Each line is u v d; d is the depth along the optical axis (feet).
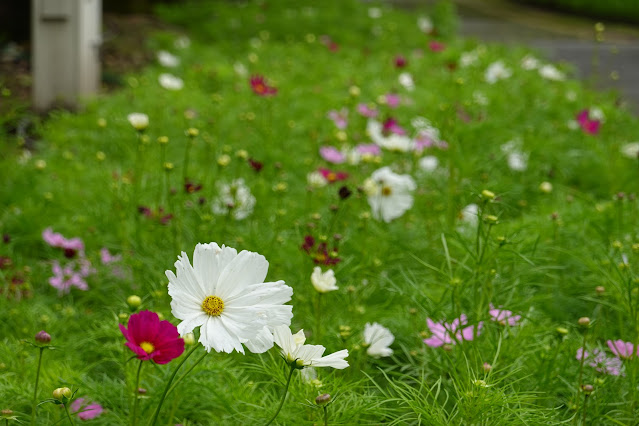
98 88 23.66
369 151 15.35
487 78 26.23
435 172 14.98
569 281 10.98
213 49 31.96
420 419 7.21
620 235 12.10
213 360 8.11
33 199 13.84
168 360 6.07
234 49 33.09
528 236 11.61
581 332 10.02
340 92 24.77
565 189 15.78
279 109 21.43
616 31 55.88
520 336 8.56
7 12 30.22
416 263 11.80
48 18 20.81
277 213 11.95
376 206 12.76
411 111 21.49
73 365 8.61
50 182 14.48
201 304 5.97
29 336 9.20
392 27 37.50
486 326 8.52
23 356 8.43
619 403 7.97
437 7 44.29
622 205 12.71
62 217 13.08
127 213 12.31
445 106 14.70
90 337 9.14
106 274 11.05
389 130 16.56
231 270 6.02
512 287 8.99
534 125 20.31
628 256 11.16
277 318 5.97
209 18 38.88
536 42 45.85
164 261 10.75
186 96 21.93
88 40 21.89
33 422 6.51
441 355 8.63
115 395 7.89
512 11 66.90
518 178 16.15
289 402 7.44
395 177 12.58
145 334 6.14
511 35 50.67
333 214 12.28
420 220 13.57
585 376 8.52
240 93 22.93
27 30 30.55
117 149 17.54
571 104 23.99
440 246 12.19
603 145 18.83
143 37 32.99
